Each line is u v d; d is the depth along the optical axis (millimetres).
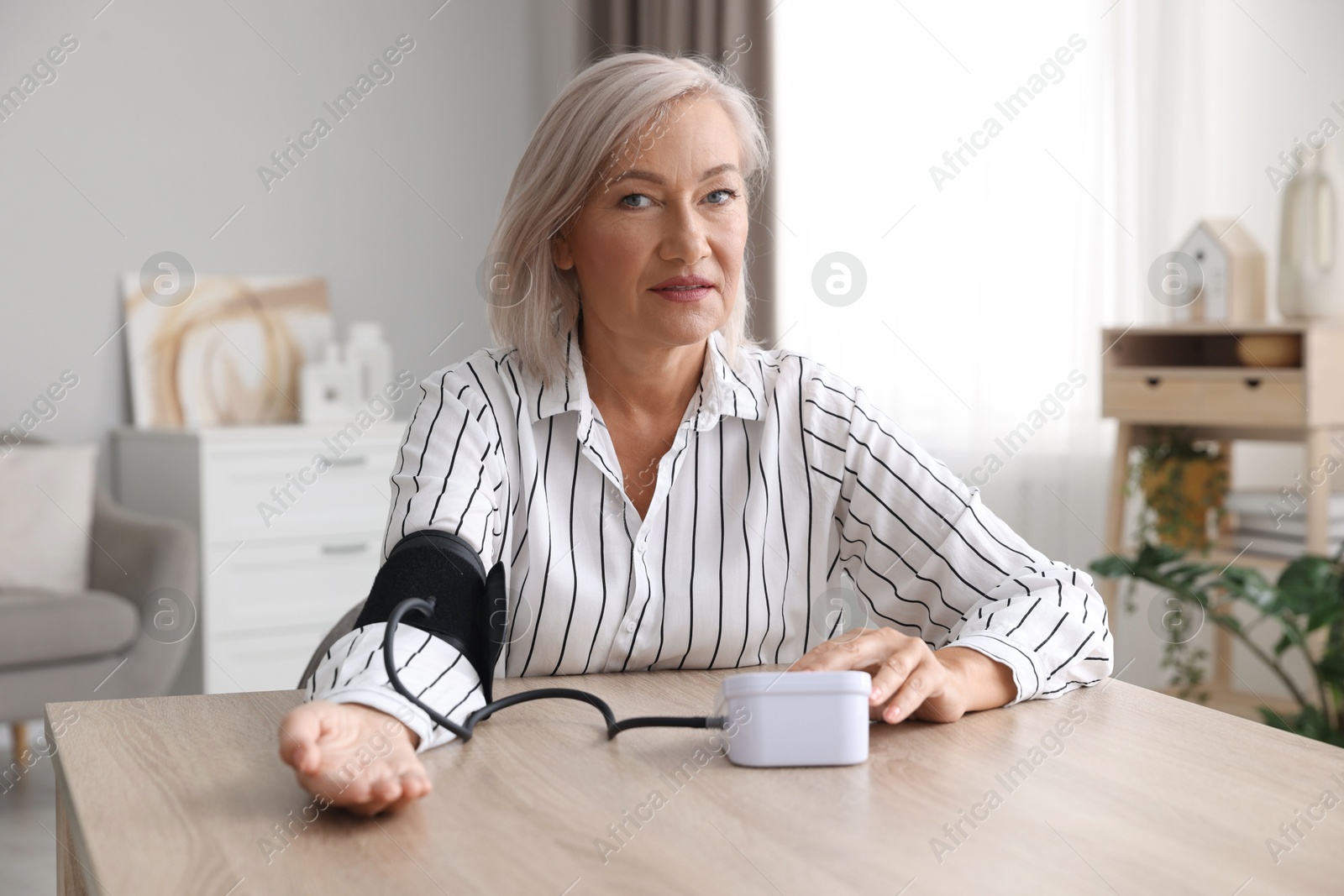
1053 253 3064
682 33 3471
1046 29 3062
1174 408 2512
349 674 758
